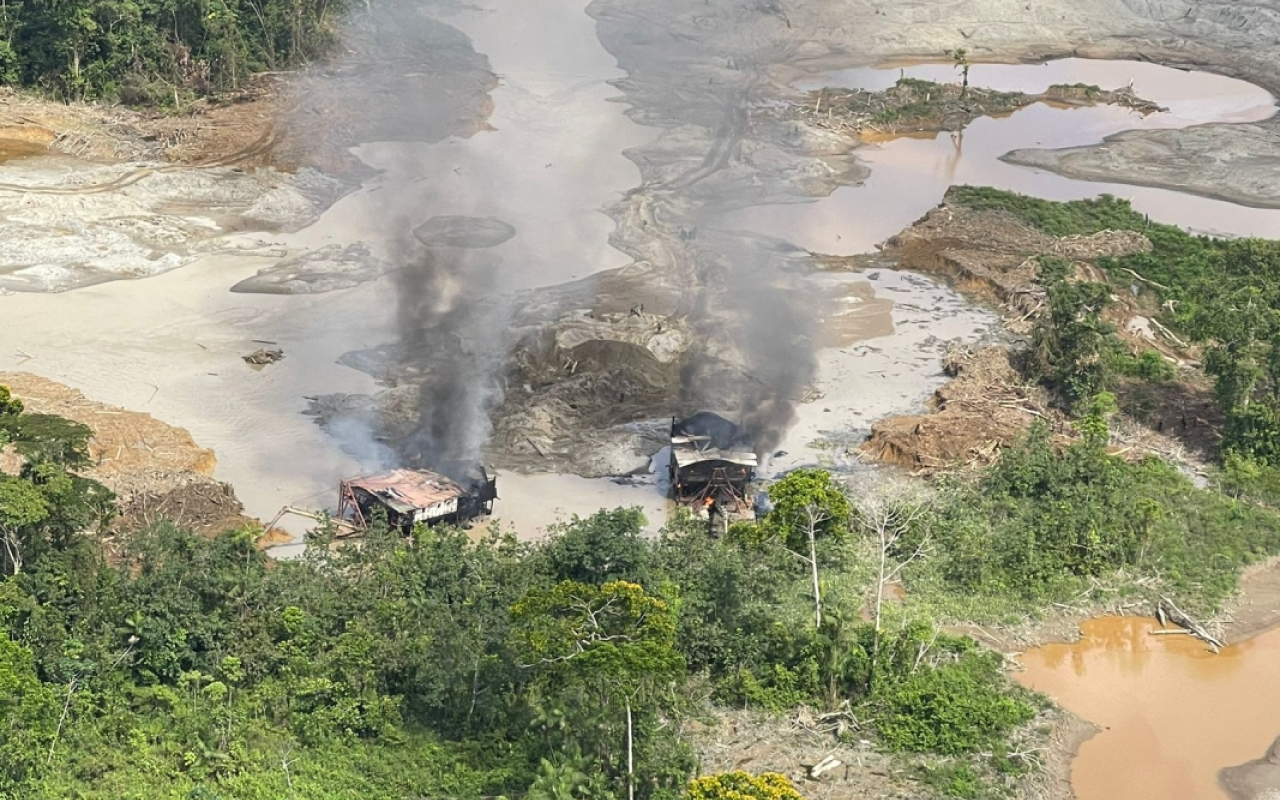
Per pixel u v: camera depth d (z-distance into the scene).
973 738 54.88
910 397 86.75
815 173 129.75
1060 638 63.31
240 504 70.69
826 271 106.94
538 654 48.59
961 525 69.56
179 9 140.00
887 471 77.19
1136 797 52.97
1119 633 63.94
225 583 58.00
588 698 51.09
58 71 134.38
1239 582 68.44
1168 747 56.09
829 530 61.16
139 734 51.62
